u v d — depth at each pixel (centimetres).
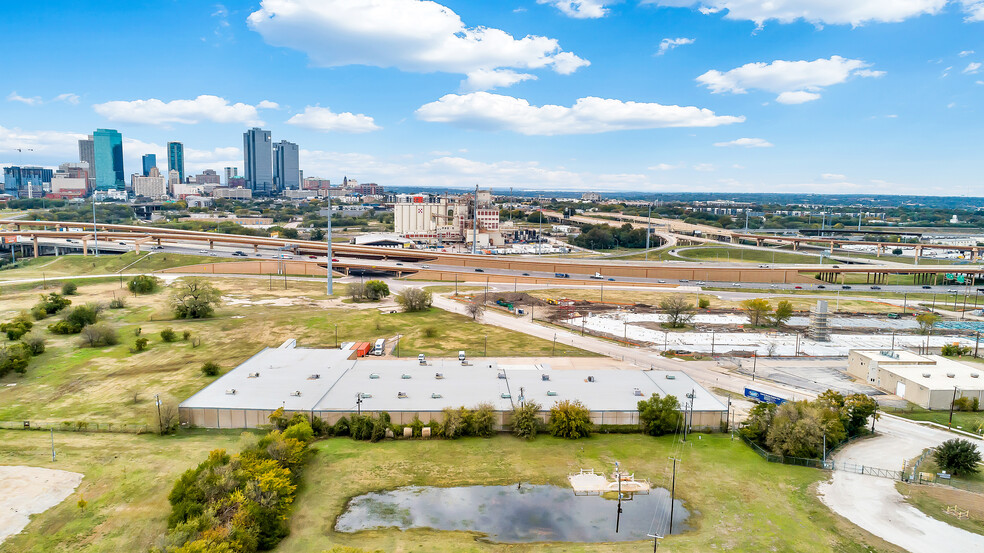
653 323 18825
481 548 6638
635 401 10650
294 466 8106
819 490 8100
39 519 6938
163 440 9306
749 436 9638
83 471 8131
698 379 13088
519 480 8306
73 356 14000
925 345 16650
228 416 9844
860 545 6775
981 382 11862
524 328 17612
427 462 8781
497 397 10650
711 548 6688
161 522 6906
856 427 10006
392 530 6975
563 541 6825
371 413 9850
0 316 17900
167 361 13712
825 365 14575
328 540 6731
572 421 9756
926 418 10956
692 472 8612
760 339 17125
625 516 7394
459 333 16688
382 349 14488
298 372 11825
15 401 11062
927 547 6744
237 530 6306
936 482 8381
